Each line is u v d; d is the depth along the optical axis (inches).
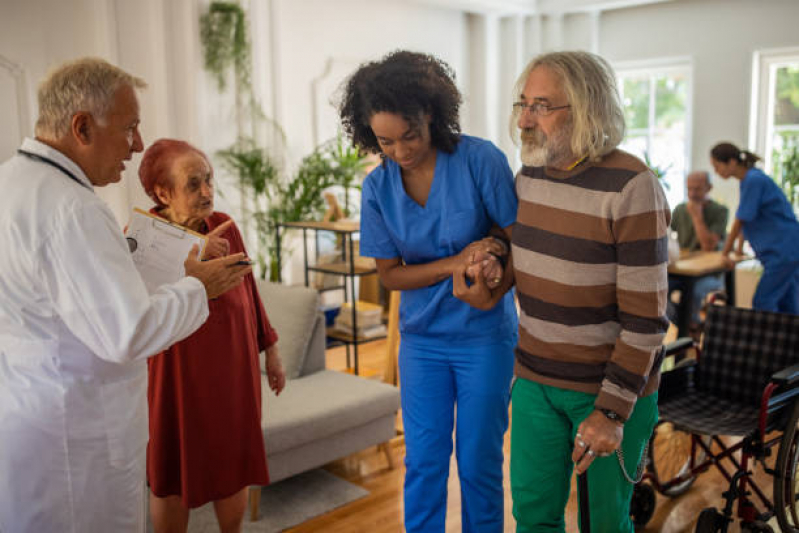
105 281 49.6
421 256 74.9
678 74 284.0
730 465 122.9
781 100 261.6
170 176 75.0
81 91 51.4
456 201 70.9
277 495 113.1
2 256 49.6
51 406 51.7
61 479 52.6
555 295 62.4
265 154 206.4
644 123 295.4
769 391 86.4
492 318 73.3
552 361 63.8
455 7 275.6
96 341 50.4
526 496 68.7
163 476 78.2
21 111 170.1
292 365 126.2
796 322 102.3
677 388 107.9
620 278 58.2
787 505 92.7
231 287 60.0
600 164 59.6
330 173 208.1
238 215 206.7
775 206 175.8
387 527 102.4
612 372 58.4
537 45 298.7
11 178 50.6
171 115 188.4
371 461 127.3
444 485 78.8
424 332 74.8
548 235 62.3
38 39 170.9
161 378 76.5
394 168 72.5
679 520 104.3
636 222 56.6
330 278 195.5
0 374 51.4
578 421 63.7
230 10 191.9
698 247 212.4
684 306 165.8
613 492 63.6
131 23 181.8
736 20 263.7
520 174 67.2
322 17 234.1
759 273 249.3
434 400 76.4
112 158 54.5
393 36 259.4
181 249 64.5
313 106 234.1
